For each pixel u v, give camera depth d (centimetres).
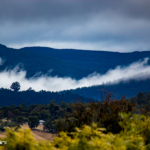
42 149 731
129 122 1087
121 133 977
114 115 1241
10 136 703
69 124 1234
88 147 762
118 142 796
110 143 823
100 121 1241
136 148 837
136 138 873
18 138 696
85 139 801
